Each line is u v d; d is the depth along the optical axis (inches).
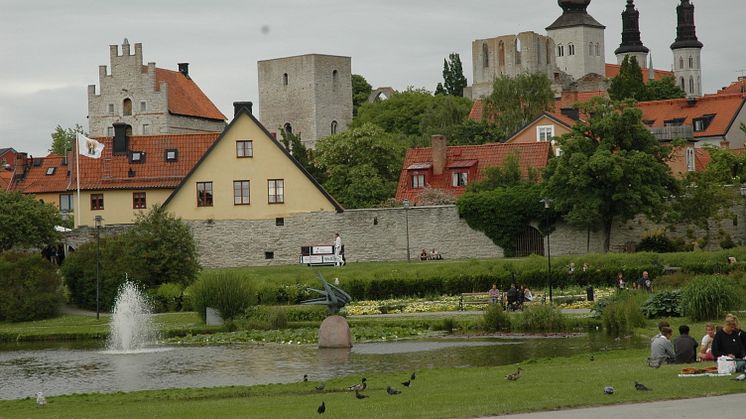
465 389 1659.7
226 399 1820.9
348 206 5969.5
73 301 3939.5
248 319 3270.2
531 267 3811.5
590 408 1435.8
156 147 5457.7
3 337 3270.2
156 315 3590.1
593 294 3412.9
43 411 1774.1
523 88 7465.6
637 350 2236.7
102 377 2351.1
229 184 4943.4
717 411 1366.9
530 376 1770.4
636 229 4566.9
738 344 1708.9
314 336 2933.1
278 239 4906.5
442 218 4739.2
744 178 5713.6
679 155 5851.4
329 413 1487.5
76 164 5236.2
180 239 3944.4
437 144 5433.1
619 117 4498.0
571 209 4495.6
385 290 3764.8
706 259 3727.9
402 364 2317.9
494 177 5049.2
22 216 4525.1
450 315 3235.7
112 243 3966.5
